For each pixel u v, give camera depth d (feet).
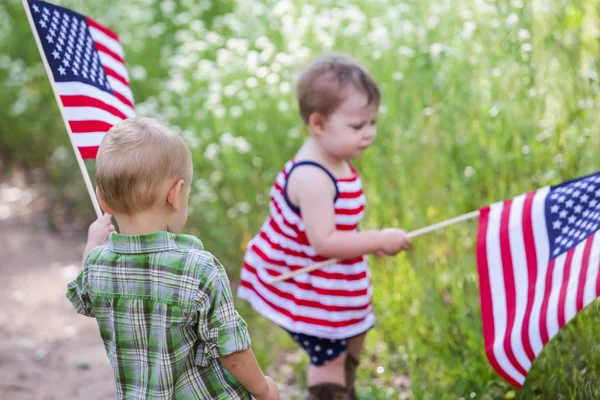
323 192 9.82
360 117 9.78
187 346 7.16
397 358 12.52
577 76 12.21
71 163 21.49
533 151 12.66
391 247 9.80
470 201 13.71
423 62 14.67
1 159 24.63
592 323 9.91
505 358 8.93
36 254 18.99
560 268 8.85
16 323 15.53
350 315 10.13
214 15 23.25
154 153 7.11
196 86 18.22
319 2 18.45
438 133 14.37
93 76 9.96
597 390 9.39
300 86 10.07
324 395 10.43
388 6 16.97
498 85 13.58
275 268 10.36
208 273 7.10
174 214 7.38
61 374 13.52
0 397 12.62
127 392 7.33
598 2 12.73
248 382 7.41
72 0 20.56
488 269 9.22
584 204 9.00
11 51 24.30
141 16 21.94
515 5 13.20
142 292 7.13
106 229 8.53
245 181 16.29
